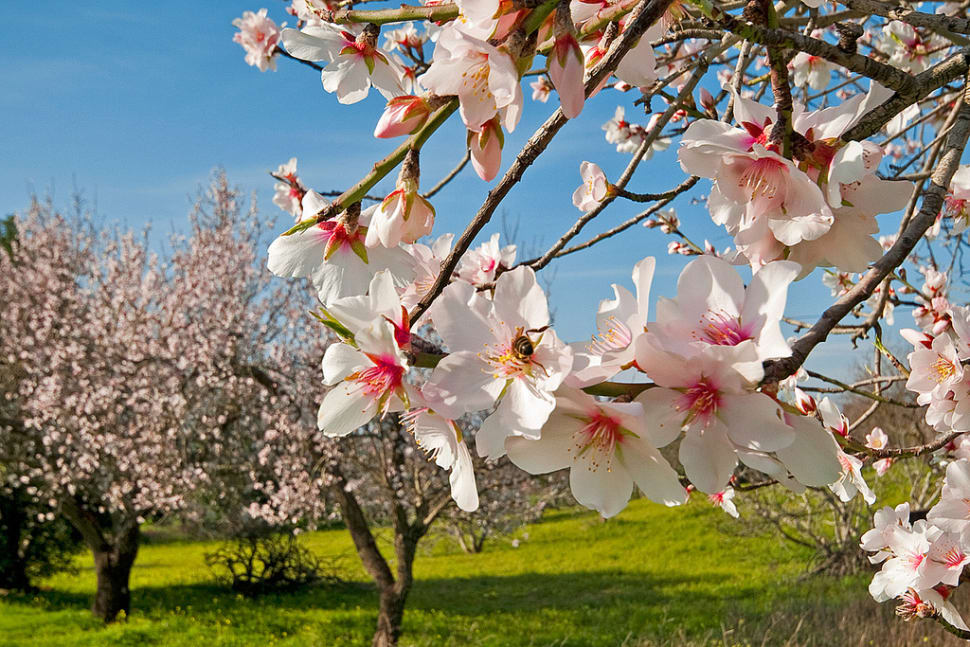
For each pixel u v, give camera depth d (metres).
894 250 0.90
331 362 0.96
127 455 9.59
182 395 9.56
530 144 0.91
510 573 15.40
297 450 10.05
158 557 18.77
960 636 2.01
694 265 0.90
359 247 1.14
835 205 0.97
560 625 10.48
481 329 0.91
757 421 0.79
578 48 0.79
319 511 10.03
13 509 13.53
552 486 12.42
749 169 1.01
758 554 14.74
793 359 0.79
